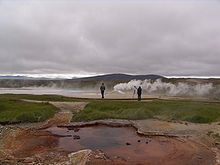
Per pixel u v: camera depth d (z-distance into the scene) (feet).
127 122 64.03
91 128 60.39
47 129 59.41
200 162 35.96
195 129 54.60
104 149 42.93
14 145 45.50
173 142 46.39
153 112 75.56
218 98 136.46
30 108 77.00
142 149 42.70
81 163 35.68
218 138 46.52
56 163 35.50
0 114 68.69
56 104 91.25
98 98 120.16
